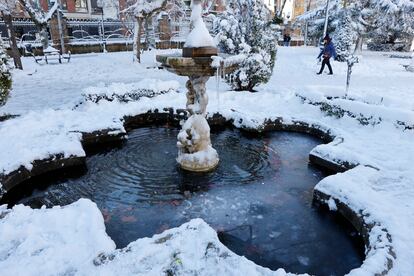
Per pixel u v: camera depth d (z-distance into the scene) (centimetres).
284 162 500
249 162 493
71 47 1889
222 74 430
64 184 429
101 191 407
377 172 396
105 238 258
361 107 625
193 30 406
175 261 228
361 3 1830
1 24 1970
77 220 282
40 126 548
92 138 536
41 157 432
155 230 329
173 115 679
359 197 335
